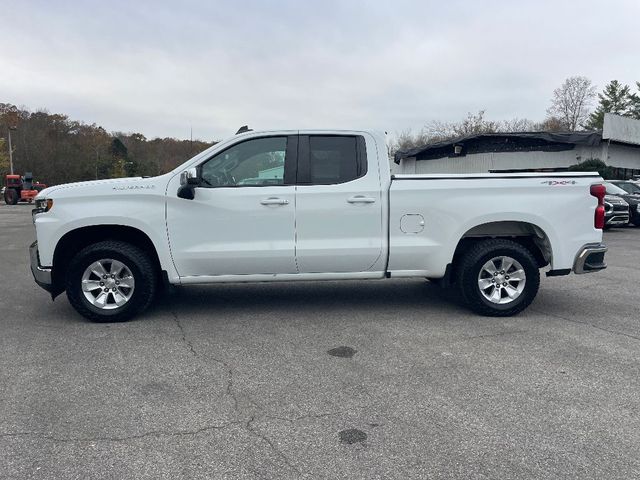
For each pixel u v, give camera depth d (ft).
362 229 18.03
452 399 11.89
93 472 9.07
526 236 19.60
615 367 13.83
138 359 14.57
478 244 18.61
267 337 16.53
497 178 18.26
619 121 73.10
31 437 10.27
